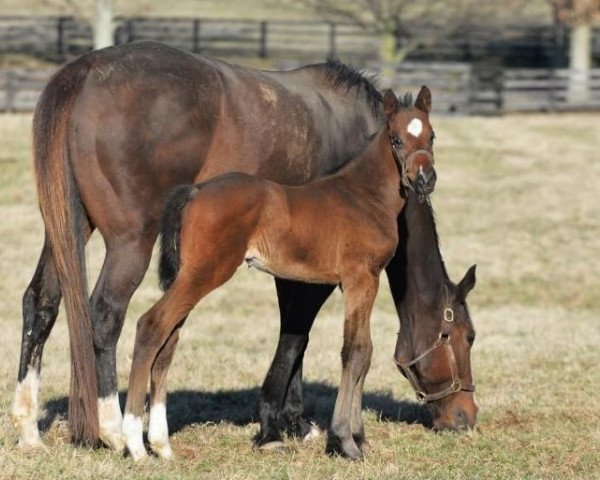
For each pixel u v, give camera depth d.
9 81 40.28
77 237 10.23
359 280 10.30
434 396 11.72
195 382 14.53
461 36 58.44
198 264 9.56
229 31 54.25
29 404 10.37
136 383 9.66
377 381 15.05
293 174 11.78
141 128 10.45
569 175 36.09
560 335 18.77
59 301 10.66
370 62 45.94
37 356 10.50
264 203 9.79
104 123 10.32
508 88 47.00
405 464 10.53
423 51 56.31
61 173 10.25
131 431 9.78
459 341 11.63
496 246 27.52
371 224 10.33
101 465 9.33
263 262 9.95
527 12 68.75
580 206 32.03
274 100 11.52
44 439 10.82
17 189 31.02
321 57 54.38
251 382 14.68
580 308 23.11
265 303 22.05
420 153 10.10
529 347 17.36
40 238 26.61
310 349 17.17
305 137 11.80
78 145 10.29
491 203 32.16
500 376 15.21
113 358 10.27
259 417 11.28
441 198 32.50
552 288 24.44
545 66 57.16
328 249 10.15
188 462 10.18
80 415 9.87
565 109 47.66
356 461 10.35
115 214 10.38
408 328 11.71
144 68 10.64
